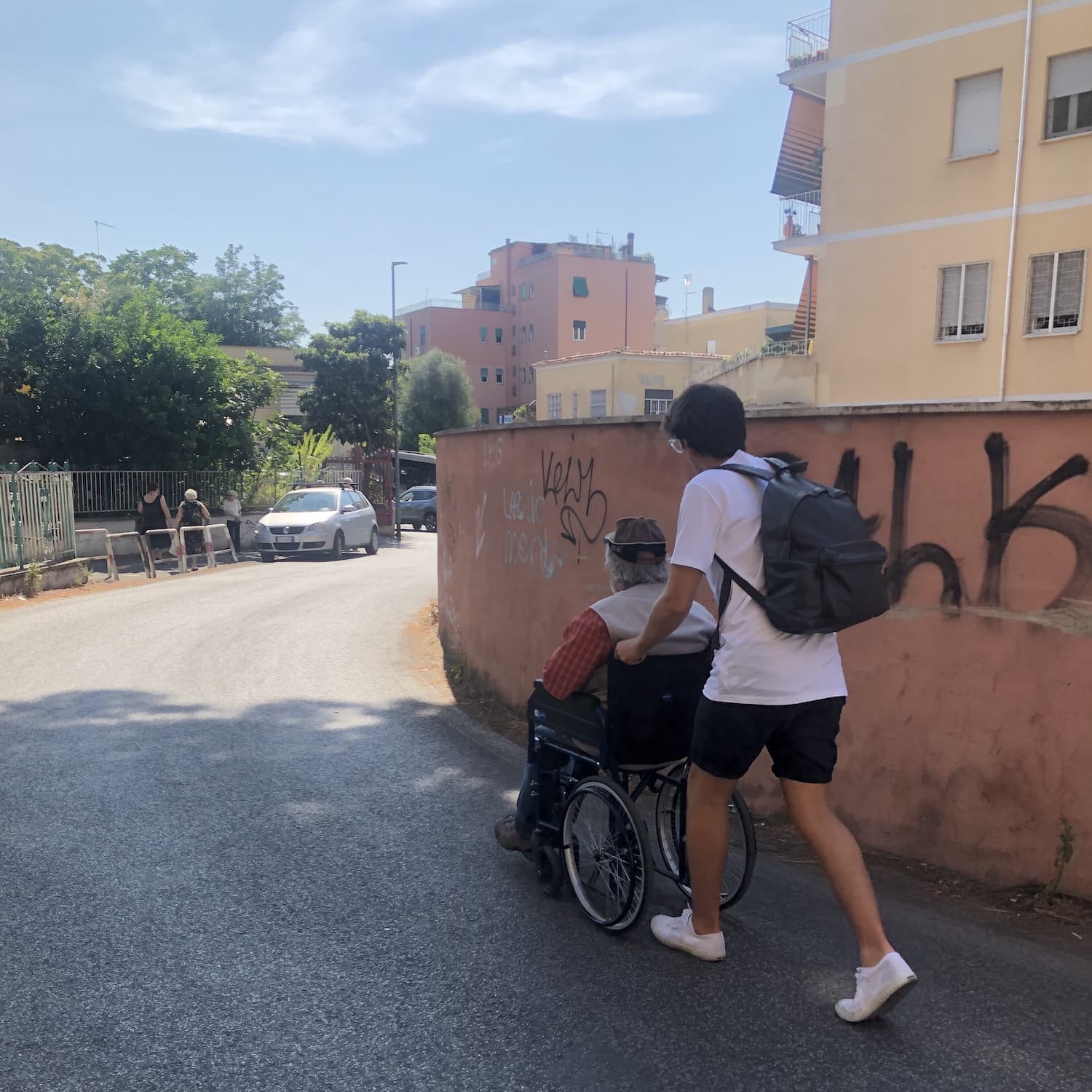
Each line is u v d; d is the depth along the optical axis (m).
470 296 79.38
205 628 10.95
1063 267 18.66
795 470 3.10
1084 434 3.58
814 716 2.97
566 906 3.81
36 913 3.72
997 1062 2.75
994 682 3.84
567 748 3.80
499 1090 2.64
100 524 21.09
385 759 5.85
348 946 3.47
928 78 19.94
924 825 4.07
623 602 3.60
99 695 7.48
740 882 3.75
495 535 7.21
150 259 62.69
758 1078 2.68
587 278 71.44
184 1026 2.95
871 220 21.02
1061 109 18.50
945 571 3.94
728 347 56.94
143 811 4.87
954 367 20.11
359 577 17.44
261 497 25.98
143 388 22.09
